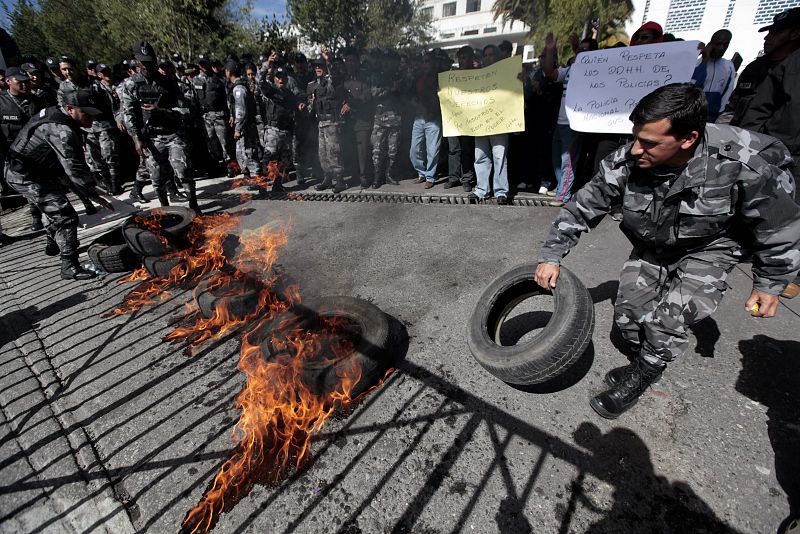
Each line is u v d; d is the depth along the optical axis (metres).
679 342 1.77
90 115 3.52
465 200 5.33
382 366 2.27
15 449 2.07
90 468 1.93
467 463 1.80
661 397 2.09
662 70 3.63
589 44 4.67
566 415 2.01
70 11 17.78
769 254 1.48
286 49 18.17
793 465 1.70
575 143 4.57
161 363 2.62
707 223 1.57
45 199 3.56
